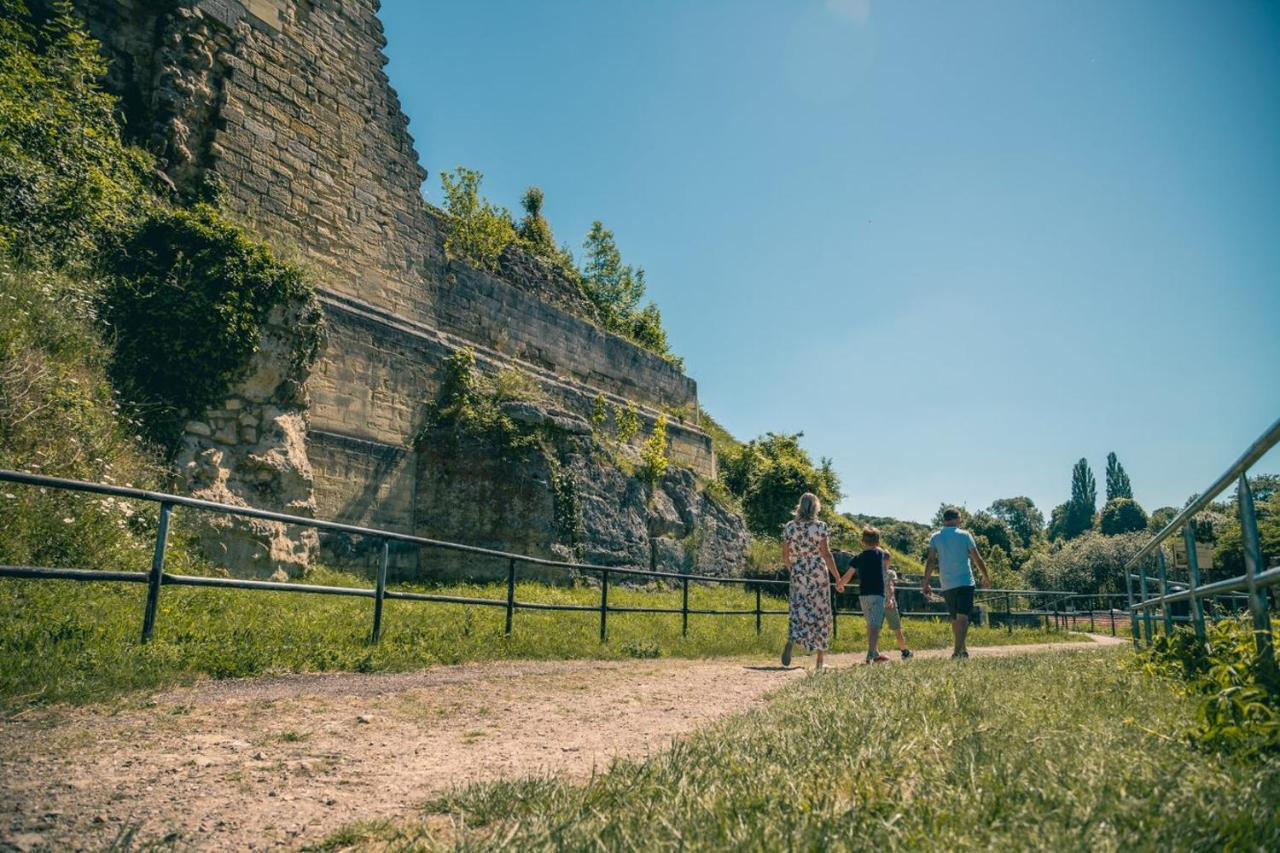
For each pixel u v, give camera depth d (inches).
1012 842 68.4
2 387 344.2
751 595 845.8
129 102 552.1
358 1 693.9
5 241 419.5
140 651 202.5
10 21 490.9
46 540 309.1
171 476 446.6
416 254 728.3
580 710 200.1
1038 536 4692.4
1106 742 106.5
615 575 802.8
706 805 87.4
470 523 684.7
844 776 97.3
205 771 125.5
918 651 512.1
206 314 486.9
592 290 1558.8
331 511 599.2
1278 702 114.1
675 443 1066.1
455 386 719.7
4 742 133.0
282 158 620.7
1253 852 65.6
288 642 255.6
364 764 135.5
